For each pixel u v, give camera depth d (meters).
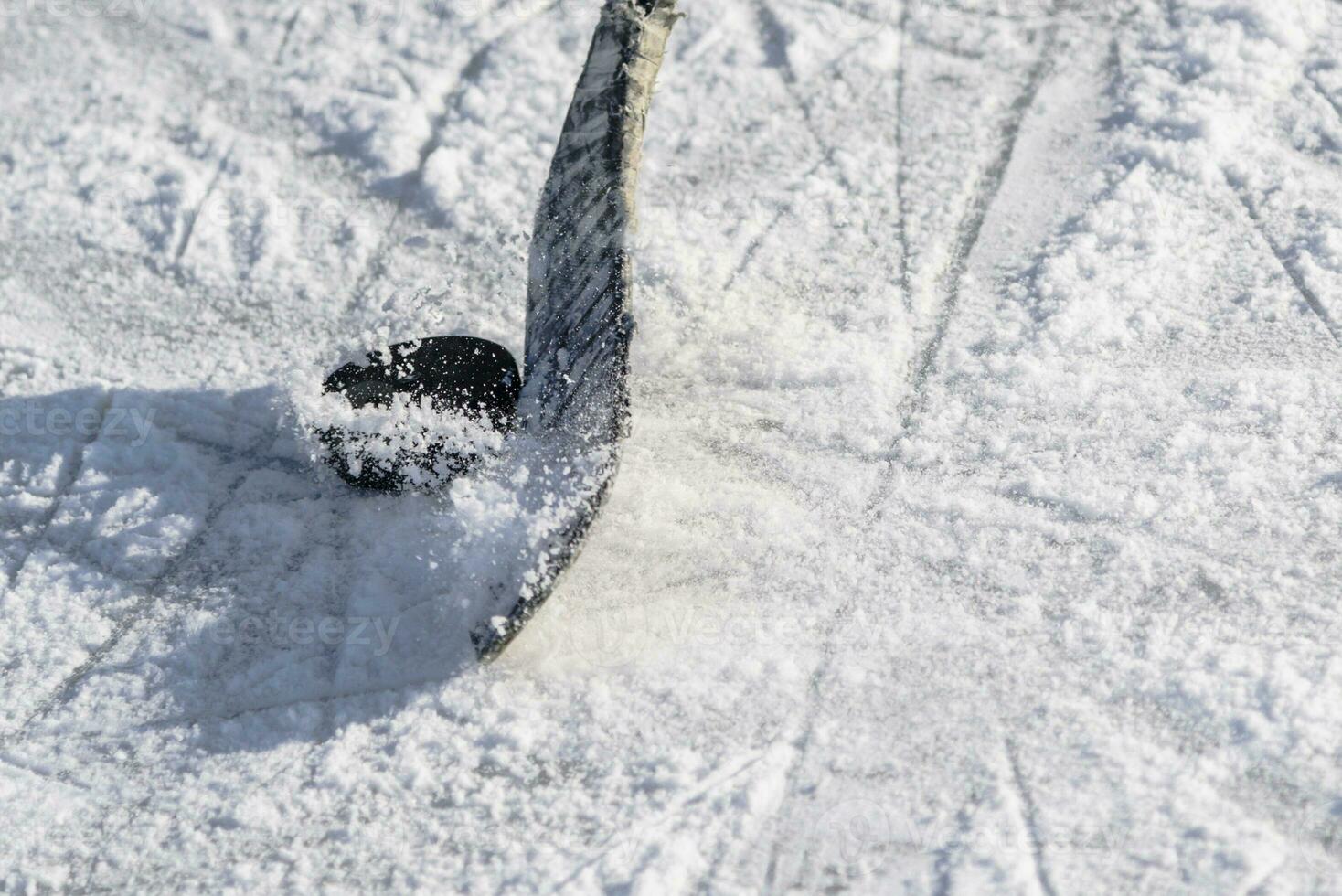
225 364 7.85
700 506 6.57
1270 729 5.05
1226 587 5.70
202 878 5.36
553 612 6.11
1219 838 4.76
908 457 6.69
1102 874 4.75
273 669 6.14
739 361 7.38
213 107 9.57
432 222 8.62
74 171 9.20
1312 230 7.42
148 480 7.16
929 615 5.90
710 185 8.54
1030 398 6.84
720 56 9.37
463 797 5.48
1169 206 7.73
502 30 9.80
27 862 5.52
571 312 6.28
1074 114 8.54
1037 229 7.85
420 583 6.32
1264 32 8.59
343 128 9.27
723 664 5.82
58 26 10.39
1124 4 9.17
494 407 6.44
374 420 6.57
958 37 9.27
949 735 5.37
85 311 8.32
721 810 5.21
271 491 7.05
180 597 6.56
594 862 5.11
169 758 5.88
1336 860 4.63
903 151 8.55
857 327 7.47
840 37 9.37
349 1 10.16
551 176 6.67
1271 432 6.37
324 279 8.34
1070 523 6.17
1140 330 7.09
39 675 6.30
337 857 5.35
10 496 7.16
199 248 8.62
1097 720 5.29
